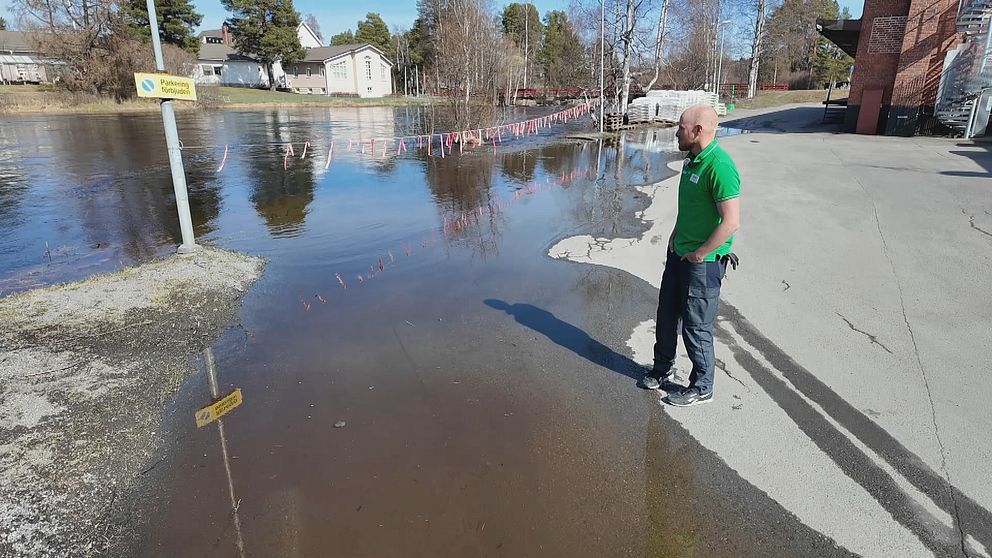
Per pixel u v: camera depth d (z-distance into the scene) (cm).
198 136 2017
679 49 3959
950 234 661
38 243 727
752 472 291
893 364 394
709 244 312
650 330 461
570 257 653
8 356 396
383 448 310
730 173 303
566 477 288
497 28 3575
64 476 281
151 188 1074
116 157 1467
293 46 5375
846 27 2116
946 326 446
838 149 1415
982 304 481
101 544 242
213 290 534
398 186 1122
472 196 1027
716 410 347
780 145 1533
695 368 347
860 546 245
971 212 744
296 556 239
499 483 283
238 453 304
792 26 5766
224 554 239
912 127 1808
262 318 480
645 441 317
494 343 436
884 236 662
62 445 304
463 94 2206
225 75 5678
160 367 391
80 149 1611
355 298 528
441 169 1345
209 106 3725
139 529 251
